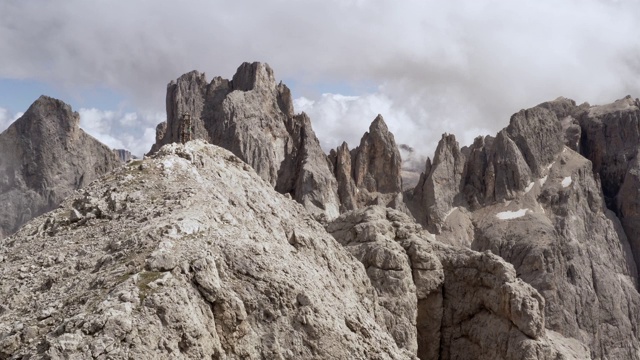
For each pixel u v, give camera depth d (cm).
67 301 5784
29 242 7056
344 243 11150
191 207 6925
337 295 7694
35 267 6469
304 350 6556
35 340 5447
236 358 6131
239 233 6962
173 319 5619
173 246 6247
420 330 10856
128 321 5394
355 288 8775
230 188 7938
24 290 6200
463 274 10931
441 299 10912
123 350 5309
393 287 10425
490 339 10444
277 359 6350
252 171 8912
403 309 10344
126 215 6962
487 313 10669
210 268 6128
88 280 6019
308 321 6631
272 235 7806
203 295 6044
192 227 6556
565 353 10731
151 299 5600
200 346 5722
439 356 10819
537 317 10256
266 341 6384
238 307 6184
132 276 5800
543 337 10369
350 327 7181
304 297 6712
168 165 7631
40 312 5694
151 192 7250
